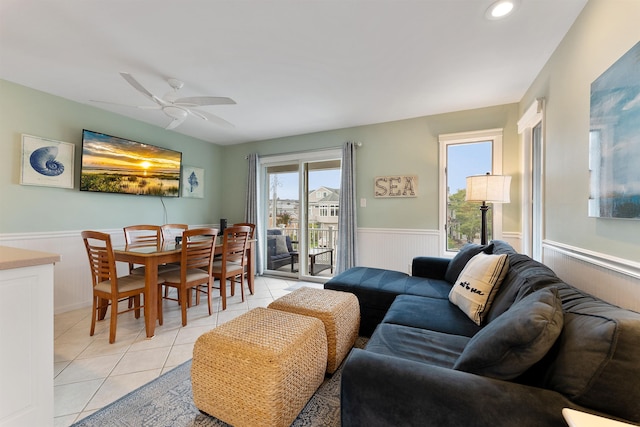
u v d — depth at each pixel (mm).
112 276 2311
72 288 3098
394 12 1752
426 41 2051
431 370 928
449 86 2789
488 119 3320
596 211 1468
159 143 4086
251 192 4840
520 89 2844
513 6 1686
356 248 3980
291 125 4039
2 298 1231
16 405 1263
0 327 1224
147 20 1821
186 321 2684
